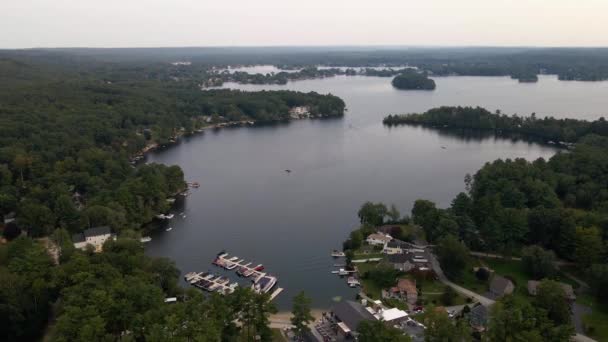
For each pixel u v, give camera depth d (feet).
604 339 433.48
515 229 613.93
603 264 528.22
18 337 428.56
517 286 531.50
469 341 399.85
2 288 432.25
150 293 434.30
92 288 437.17
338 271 594.65
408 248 632.79
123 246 568.41
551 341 389.60
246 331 435.53
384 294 527.81
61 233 606.14
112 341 385.29
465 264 561.43
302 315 422.82
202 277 575.79
